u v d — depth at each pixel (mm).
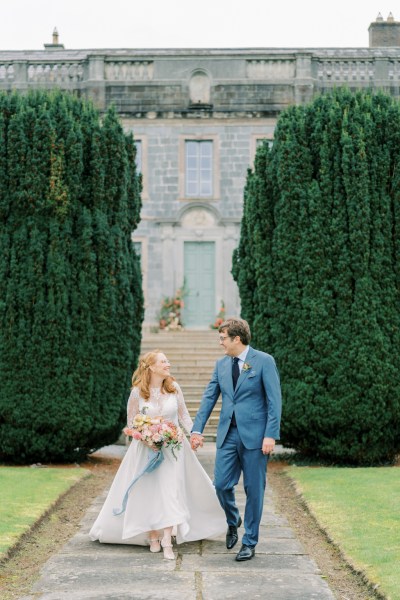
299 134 11742
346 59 22828
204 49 23969
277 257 11750
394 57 22844
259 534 7160
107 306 11656
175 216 22875
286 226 11609
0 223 11562
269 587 5434
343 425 11188
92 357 11492
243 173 22875
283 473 10922
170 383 6727
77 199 11695
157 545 6441
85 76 23047
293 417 11305
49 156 11508
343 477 9867
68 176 11570
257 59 22859
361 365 11055
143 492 6438
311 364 11305
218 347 19250
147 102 22953
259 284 11859
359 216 11312
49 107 11883
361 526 7027
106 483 10234
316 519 7559
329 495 8633
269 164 12102
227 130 22891
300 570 5879
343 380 11102
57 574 5750
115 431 11922
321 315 11258
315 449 11711
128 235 12641
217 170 22891
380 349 11117
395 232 11500
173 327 22234
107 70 23062
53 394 11273
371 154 11555
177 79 22922
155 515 6352
